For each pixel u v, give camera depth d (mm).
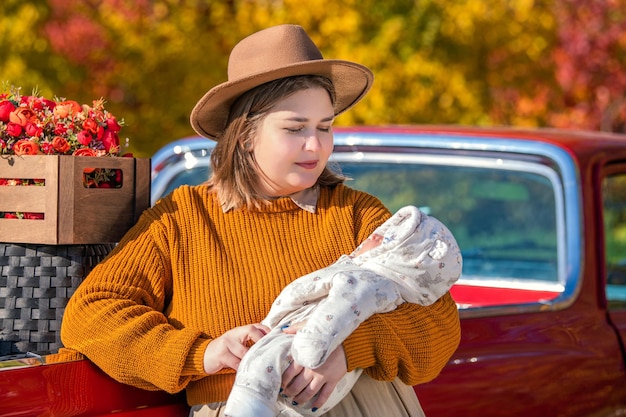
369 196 3258
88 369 2820
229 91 3049
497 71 10664
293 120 2992
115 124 3283
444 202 5184
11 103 3215
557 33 11516
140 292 2943
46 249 3104
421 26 9961
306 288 2777
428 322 2885
